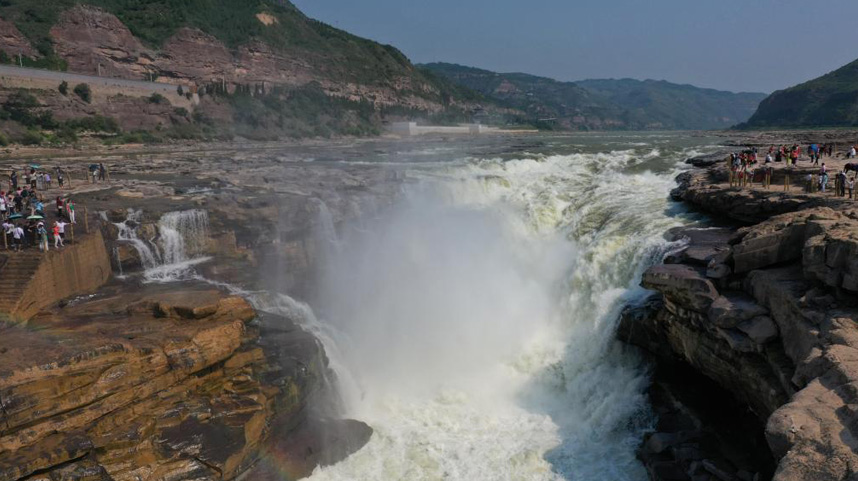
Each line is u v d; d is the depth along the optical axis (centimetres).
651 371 2297
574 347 2662
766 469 1681
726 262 2036
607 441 2097
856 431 1155
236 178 3950
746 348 1777
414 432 2155
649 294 2464
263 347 1947
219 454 1602
